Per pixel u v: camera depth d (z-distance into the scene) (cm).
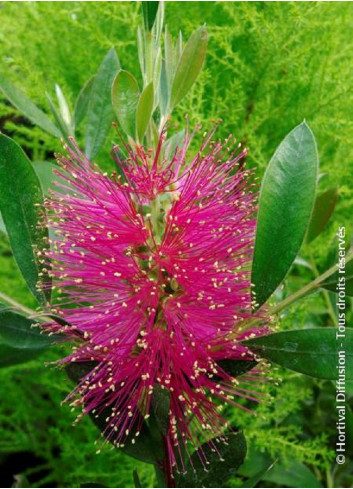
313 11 22
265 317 14
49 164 18
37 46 26
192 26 23
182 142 16
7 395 25
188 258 14
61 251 14
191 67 13
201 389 14
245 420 21
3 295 14
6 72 26
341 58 26
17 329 14
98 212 14
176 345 14
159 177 13
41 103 24
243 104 24
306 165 13
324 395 22
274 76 24
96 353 14
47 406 26
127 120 14
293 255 13
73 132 19
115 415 14
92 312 14
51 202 14
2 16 26
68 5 25
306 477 20
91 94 19
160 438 15
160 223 14
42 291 14
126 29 25
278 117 25
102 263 14
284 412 20
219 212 14
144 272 13
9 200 14
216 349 14
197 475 15
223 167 15
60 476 24
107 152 24
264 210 13
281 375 20
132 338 14
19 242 14
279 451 21
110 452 22
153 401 14
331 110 24
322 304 24
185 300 14
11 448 24
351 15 24
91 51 25
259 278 13
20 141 26
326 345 13
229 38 24
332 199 18
